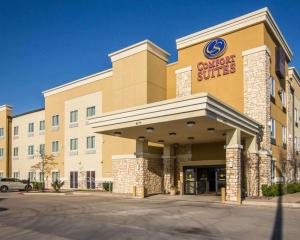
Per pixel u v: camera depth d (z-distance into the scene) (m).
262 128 24.42
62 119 38.78
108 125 22.11
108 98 33.31
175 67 30.19
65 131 38.12
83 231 11.15
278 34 28.27
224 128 20.58
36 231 11.19
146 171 25.91
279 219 13.63
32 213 15.94
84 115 35.94
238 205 18.95
